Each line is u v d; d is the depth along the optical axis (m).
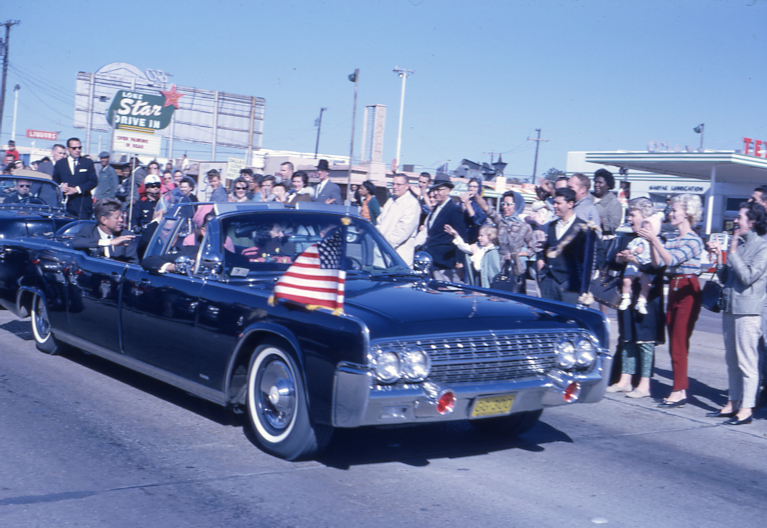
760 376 6.59
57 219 10.19
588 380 4.65
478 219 10.52
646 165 30.67
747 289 5.91
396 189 9.29
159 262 5.36
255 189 13.39
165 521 3.57
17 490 3.90
